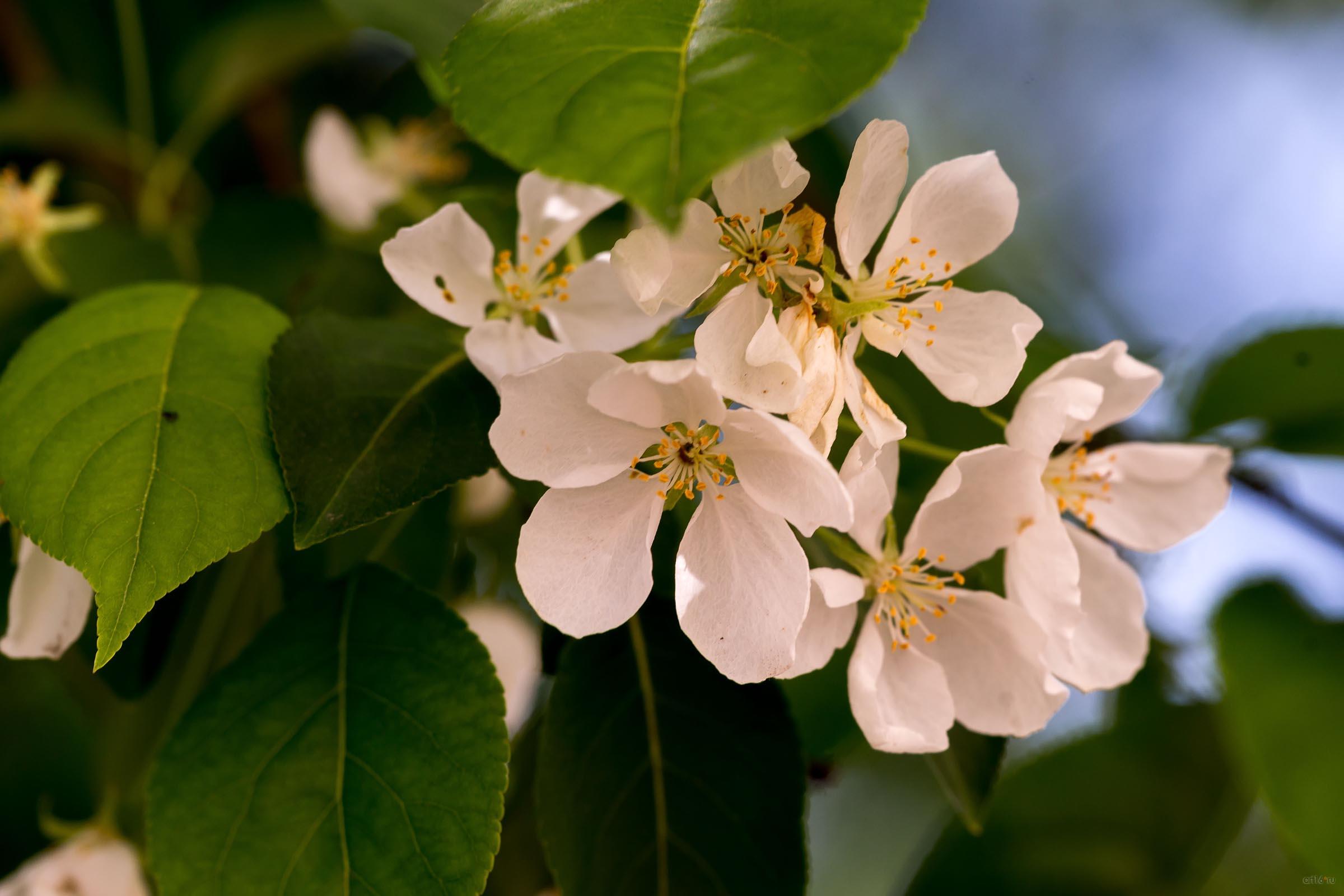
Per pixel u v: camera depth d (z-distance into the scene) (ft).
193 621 1.52
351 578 1.40
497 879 1.52
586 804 1.39
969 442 1.50
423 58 1.60
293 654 1.38
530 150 1.23
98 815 1.52
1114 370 1.40
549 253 1.42
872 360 1.51
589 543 1.33
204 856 1.34
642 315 1.41
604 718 1.40
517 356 1.38
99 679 1.44
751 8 1.26
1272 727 1.57
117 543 1.31
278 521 1.32
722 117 1.22
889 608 1.38
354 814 1.34
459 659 1.37
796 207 1.62
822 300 1.33
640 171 1.21
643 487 1.34
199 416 1.34
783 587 1.32
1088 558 1.44
